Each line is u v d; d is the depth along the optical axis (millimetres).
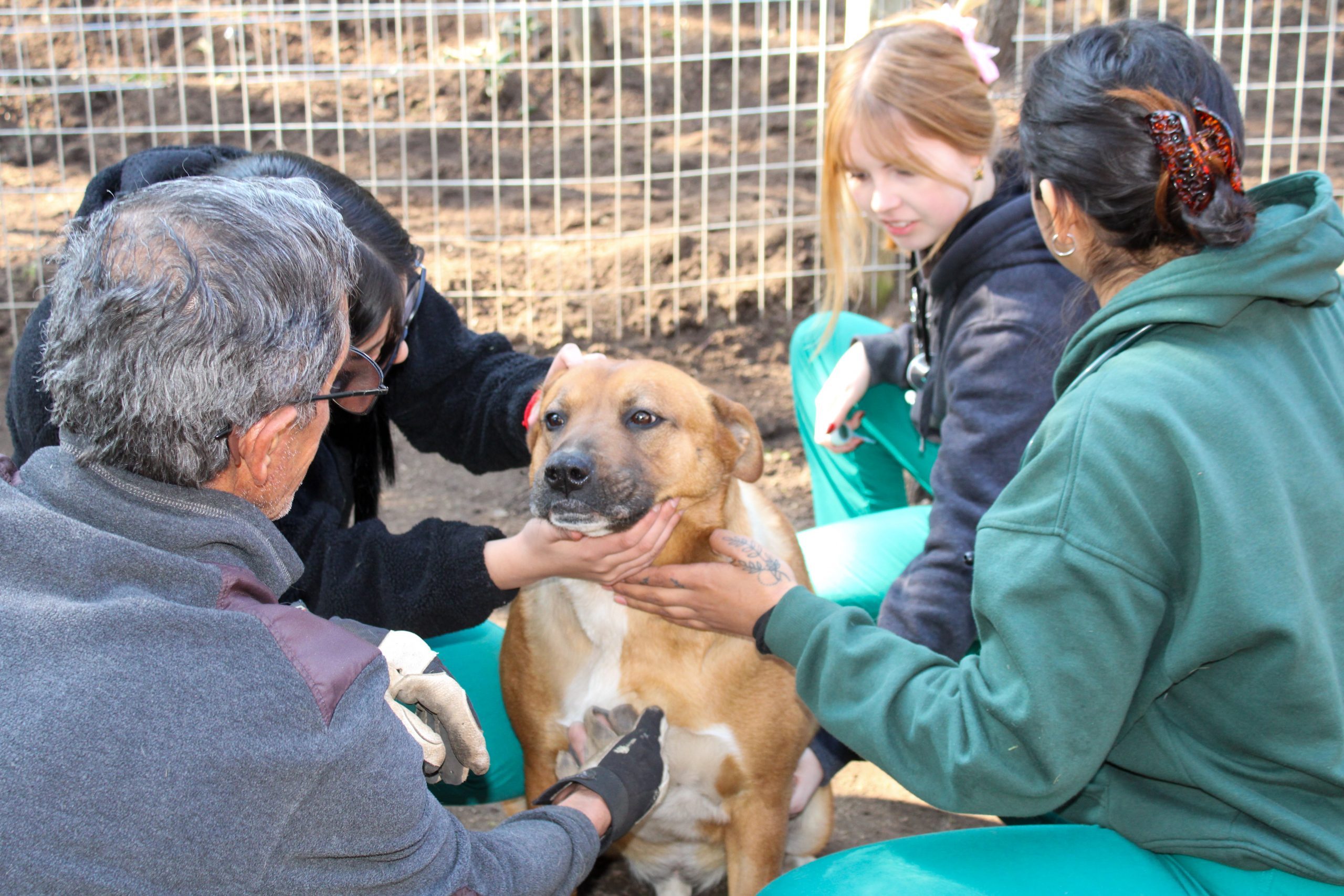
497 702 2980
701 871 2807
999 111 3258
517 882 1701
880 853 1933
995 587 1721
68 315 1383
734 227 5562
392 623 2391
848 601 3271
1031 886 1786
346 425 2801
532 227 6074
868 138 2844
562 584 2557
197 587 1366
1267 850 1706
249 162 2260
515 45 7344
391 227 2340
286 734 1344
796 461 5070
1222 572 1565
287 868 1398
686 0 5527
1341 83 5969
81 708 1253
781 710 2518
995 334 2758
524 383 2961
